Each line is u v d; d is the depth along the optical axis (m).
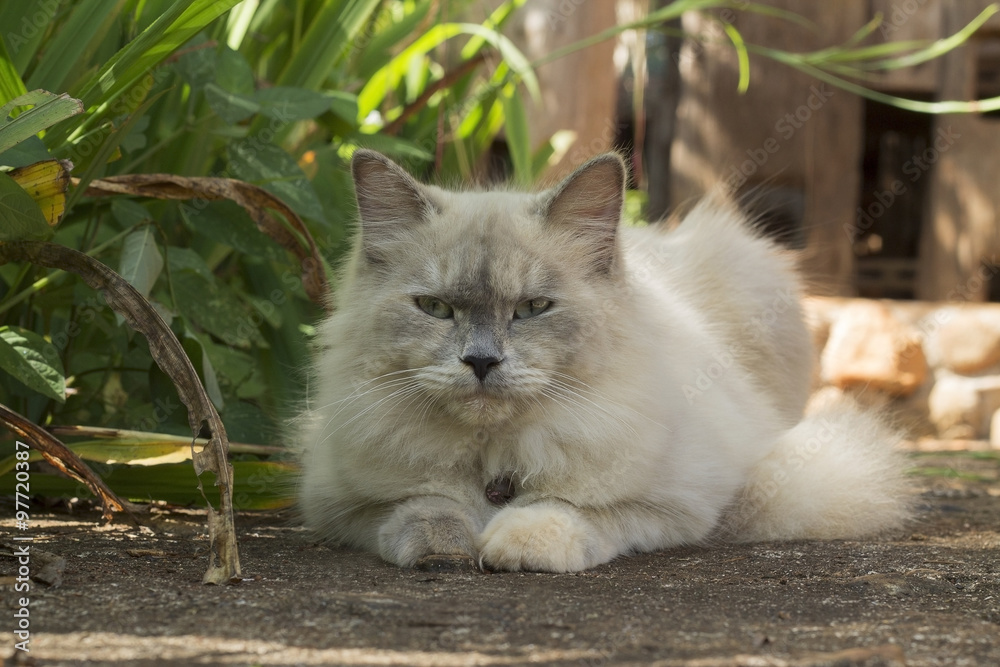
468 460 2.86
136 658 1.64
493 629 1.89
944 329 7.19
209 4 2.61
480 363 2.62
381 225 2.90
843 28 7.98
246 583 2.26
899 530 3.29
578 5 6.39
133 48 2.65
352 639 1.80
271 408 4.01
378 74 4.96
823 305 7.39
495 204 2.92
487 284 2.69
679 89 9.25
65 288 3.38
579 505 2.78
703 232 4.02
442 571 2.48
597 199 2.85
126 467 3.06
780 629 1.93
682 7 4.68
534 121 6.39
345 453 2.84
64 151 3.04
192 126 3.62
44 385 2.78
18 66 3.13
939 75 8.09
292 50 4.28
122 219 3.30
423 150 4.56
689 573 2.53
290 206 3.50
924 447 6.47
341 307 2.98
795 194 9.85
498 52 5.06
